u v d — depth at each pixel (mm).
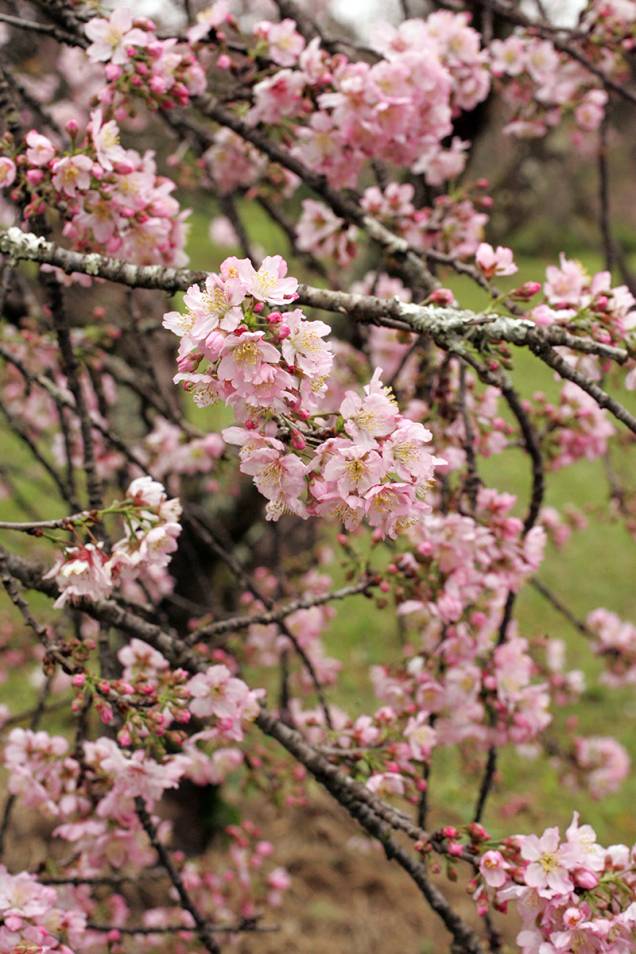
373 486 1354
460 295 7750
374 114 2393
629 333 1831
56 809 2348
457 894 4547
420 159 2879
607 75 3279
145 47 2146
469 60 2785
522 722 2561
